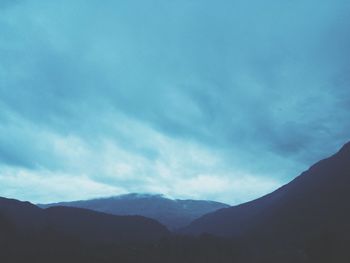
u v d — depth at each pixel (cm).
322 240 5591
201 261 6369
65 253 5491
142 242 7575
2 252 5125
